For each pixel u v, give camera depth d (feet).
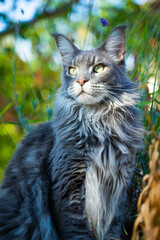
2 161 16.84
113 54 8.43
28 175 7.94
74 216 7.19
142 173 8.93
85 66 8.18
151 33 10.43
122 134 7.60
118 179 7.54
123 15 15.15
